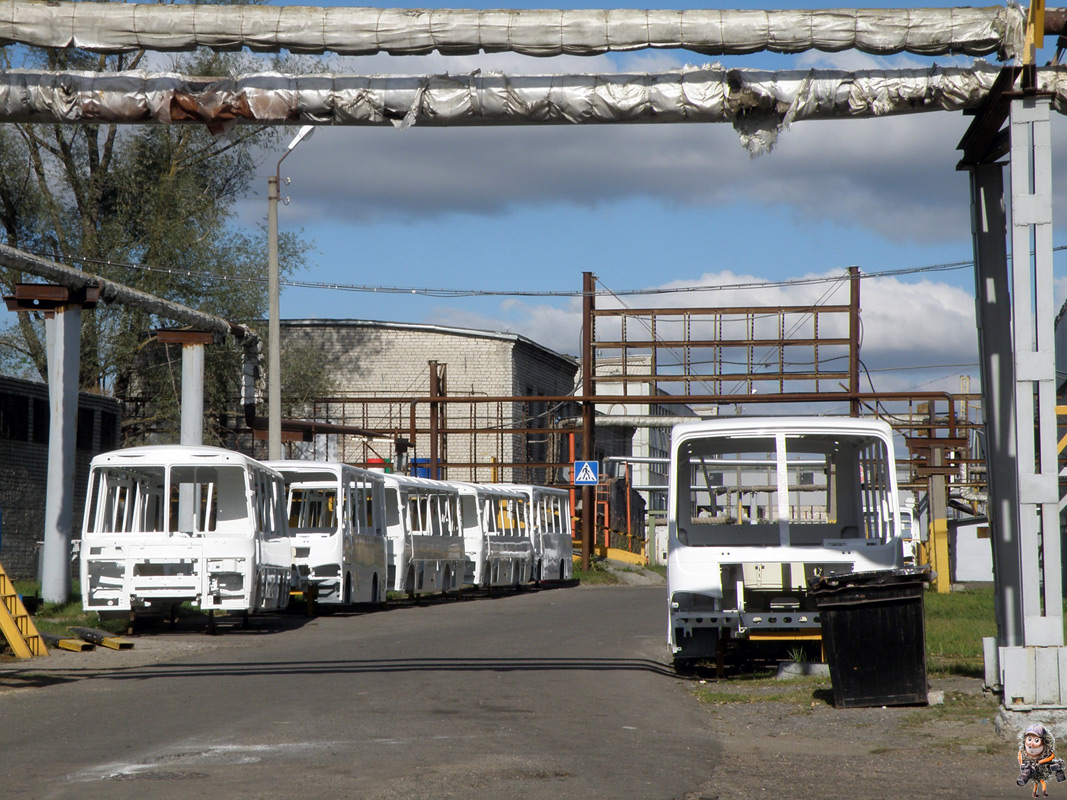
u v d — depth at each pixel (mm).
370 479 37219
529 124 15953
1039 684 13664
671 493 19828
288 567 30328
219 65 58000
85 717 14828
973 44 14906
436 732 13609
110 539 26562
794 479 23594
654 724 14664
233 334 44125
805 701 16531
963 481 72250
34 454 44594
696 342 57656
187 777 10992
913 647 15555
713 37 15062
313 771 11281
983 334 16109
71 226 60188
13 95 16047
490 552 47844
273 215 40312
